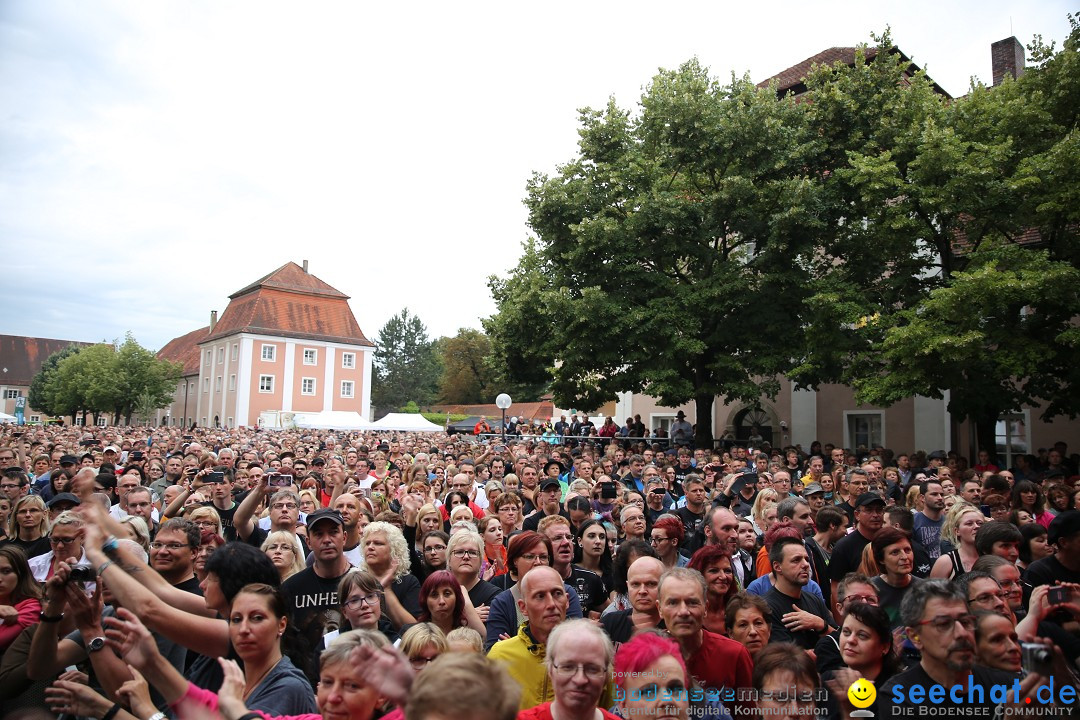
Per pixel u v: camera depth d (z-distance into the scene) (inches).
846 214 730.8
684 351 741.9
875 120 715.4
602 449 854.5
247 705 126.0
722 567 181.8
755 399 753.6
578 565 251.8
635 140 798.5
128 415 2967.5
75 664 149.8
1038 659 130.0
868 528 243.3
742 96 740.7
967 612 134.5
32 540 253.8
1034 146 624.4
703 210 740.7
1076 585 155.8
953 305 561.3
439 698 74.0
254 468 364.8
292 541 220.4
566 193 786.2
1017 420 826.2
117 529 139.9
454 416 2593.5
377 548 206.1
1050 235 615.8
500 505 304.2
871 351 665.0
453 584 185.9
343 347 2714.1
